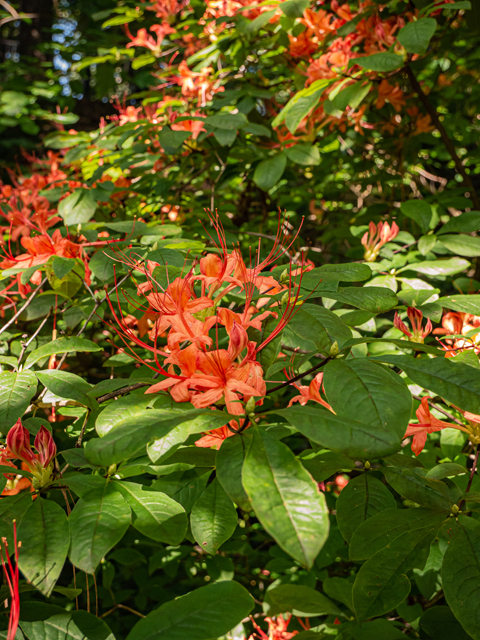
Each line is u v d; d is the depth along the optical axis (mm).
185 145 3529
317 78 3240
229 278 1375
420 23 2412
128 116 4020
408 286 2363
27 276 1979
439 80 4602
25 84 5605
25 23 8430
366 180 3973
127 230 2225
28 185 3729
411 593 2396
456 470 1409
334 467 1586
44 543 1185
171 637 1042
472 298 1904
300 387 1562
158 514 1324
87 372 3195
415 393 2135
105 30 7184
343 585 2020
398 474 1552
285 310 1390
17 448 1461
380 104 3545
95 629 1367
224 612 1099
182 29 4133
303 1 2766
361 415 1078
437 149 4664
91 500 1287
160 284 1517
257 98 3504
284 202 4500
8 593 1396
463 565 1287
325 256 4355
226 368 1236
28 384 1531
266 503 924
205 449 1465
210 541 1374
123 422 1083
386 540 1410
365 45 3209
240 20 3189
